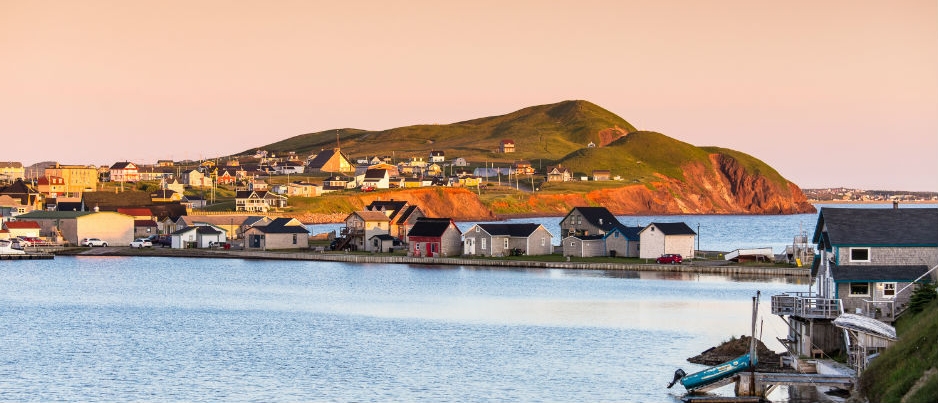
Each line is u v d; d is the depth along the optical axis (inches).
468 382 3152.1
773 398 2800.2
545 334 4065.0
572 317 4554.6
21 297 5462.6
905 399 2309.3
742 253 7111.2
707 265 6811.0
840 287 3152.1
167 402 2893.7
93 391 3031.5
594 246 7603.4
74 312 4813.0
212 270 7219.5
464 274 6732.3
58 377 3228.3
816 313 3088.1
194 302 5221.5
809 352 3125.0
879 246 3179.1
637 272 6683.1
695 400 2815.0
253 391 3029.0
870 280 3129.9
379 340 3939.5
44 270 7258.9
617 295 5398.6
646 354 3595.0
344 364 3437.5
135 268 7421.3
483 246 7834.6
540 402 2891.2
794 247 7071.9
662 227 7283.5
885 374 2532.0
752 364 2819.9
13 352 3661.4
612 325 4301.2
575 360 3489.2
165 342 3900.1
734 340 3560.5
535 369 3336.6
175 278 6594.5
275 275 6771.7
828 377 2733.8
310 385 3110.2
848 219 3267.7
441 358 3543.3
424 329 4224.9
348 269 7219.5
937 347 2434.8
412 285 6023.6
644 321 4407.0
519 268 7096.5
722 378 2842.0
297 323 4421.8
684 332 4094.5
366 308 4936.0
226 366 3408.0
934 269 3120.1
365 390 3043.8
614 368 3346.5
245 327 4303.6
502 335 4050.2
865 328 2797.7
